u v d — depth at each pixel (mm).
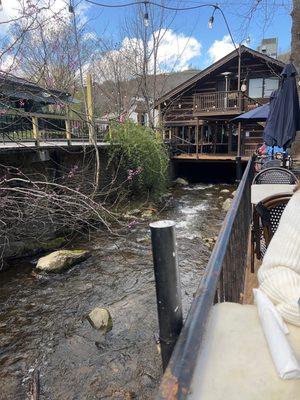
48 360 3688
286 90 5340
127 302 4766
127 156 10258
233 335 884
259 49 19016
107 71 20109
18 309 4664
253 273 2523
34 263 6039
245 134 16766
